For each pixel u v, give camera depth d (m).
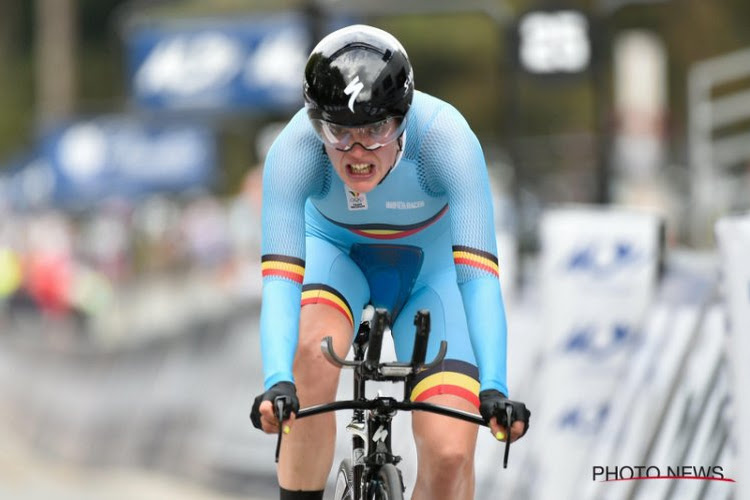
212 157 47.28
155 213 53.91
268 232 10.08
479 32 69.50
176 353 30.33
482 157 10.33
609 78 40.12
